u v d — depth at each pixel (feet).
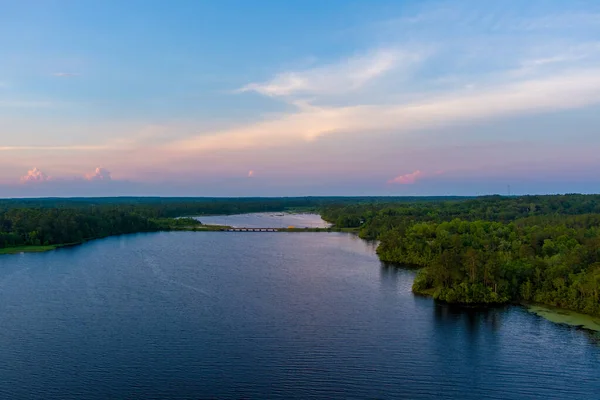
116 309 386.93
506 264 431.43
